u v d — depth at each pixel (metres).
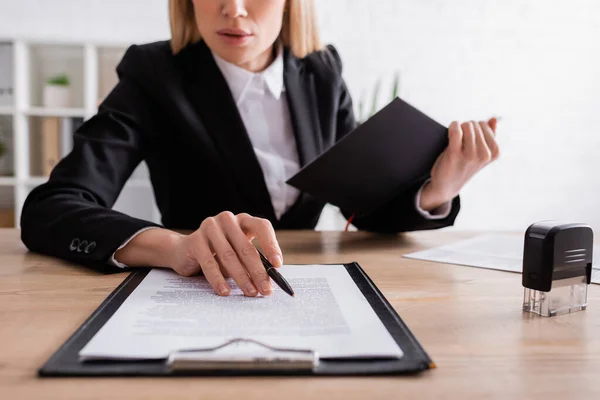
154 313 0.54
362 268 0.82
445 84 3.50
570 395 0.39
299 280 0.71
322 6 3.40
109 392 0.38
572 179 3.62
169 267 0.78
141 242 0.78
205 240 0.68
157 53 1.24
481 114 3.54
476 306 0.62
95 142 1.08
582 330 0.53
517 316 0.58
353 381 0.40
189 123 1.19
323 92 1.35
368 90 3.46
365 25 3.43
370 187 1.07
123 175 1.11
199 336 0.47
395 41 3.45
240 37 1.12
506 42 3.52
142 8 3.29
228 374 0.41
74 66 3.15
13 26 3.21
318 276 0.73
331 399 0.37
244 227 0.72
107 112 1.15
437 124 1.03
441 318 0.56
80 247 0.80
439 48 3.48
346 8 3.41
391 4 3.43
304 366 0.41
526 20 3.52
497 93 3.54
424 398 0.38
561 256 0.58
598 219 3.66
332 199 1.07
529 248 0.58
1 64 2.96
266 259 0.66
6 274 0.76
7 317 0.56
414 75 3.48
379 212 1.19
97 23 3.27
